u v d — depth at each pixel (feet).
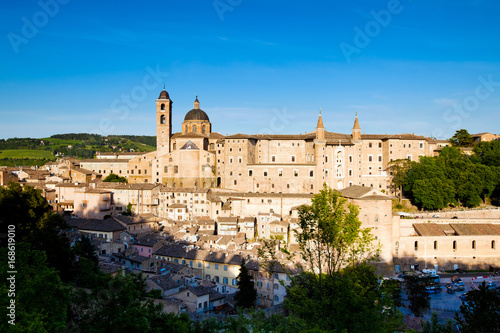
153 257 417.28
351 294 163.73
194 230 497.87
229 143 636.07
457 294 350.84
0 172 615.57
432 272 402.52
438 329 221.66
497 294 203.10
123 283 169.17
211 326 200.54
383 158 651.25
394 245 421.18
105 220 496.64
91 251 352.28
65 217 545.44
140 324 150.92
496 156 597.93
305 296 180.55
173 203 591.78
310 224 186.19
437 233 436.76
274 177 624.18
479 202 551.59
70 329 153.48
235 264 374.43
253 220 530.68
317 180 612.70
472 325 196.54
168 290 313.32
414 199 560.20
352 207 185.37
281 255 372.58
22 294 140.77
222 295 327.67
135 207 594.24
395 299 301.84
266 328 186.29
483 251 430.61
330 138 640.17
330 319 166.50
